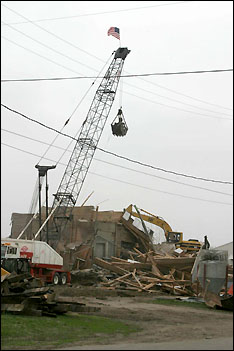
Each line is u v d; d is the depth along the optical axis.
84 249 43.44
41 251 34.19
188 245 50.28
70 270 39.03
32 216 50.44
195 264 28.44
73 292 28.09
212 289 25.48
